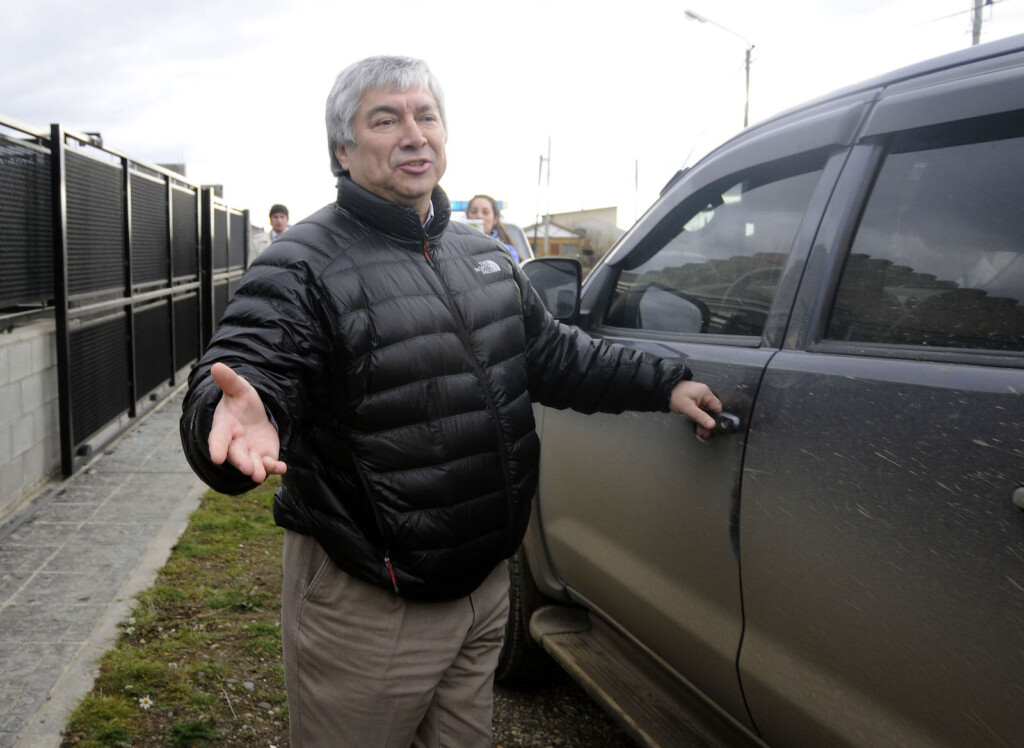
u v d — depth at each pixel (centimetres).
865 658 151
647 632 224
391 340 164
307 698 182
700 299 228
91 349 608
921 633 140
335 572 175
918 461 142
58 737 270
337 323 160
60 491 530
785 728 175
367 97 171
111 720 280
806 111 203
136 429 700
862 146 180
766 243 206
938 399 143
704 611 195
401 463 165
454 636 181
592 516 245
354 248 167
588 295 281
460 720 190
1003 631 127
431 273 173
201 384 143
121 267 677
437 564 170
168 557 428
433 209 179
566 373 203
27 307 536
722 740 209
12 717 280
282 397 149
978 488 132
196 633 346
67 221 551
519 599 298
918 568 140
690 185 245
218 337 154
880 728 149
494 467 175
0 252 462
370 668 176
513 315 185
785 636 170
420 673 179
